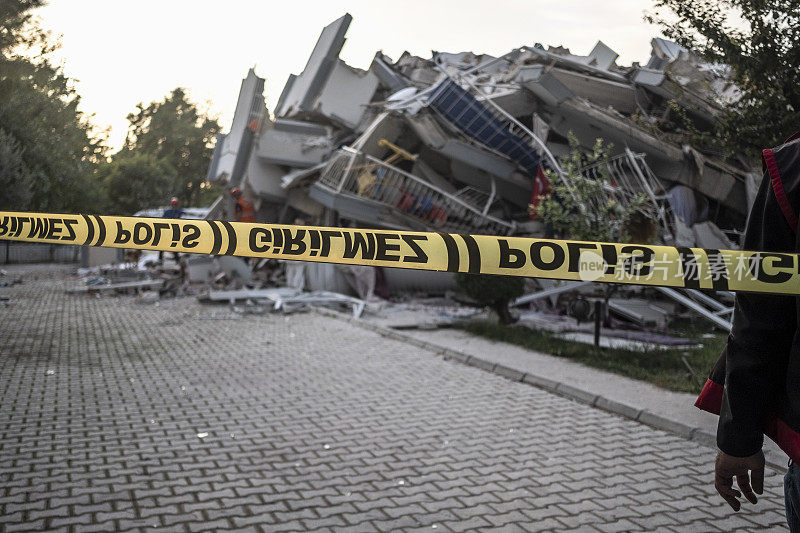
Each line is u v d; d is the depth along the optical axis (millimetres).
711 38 7223
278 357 9820
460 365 9391
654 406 6816
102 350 10266
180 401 7145
